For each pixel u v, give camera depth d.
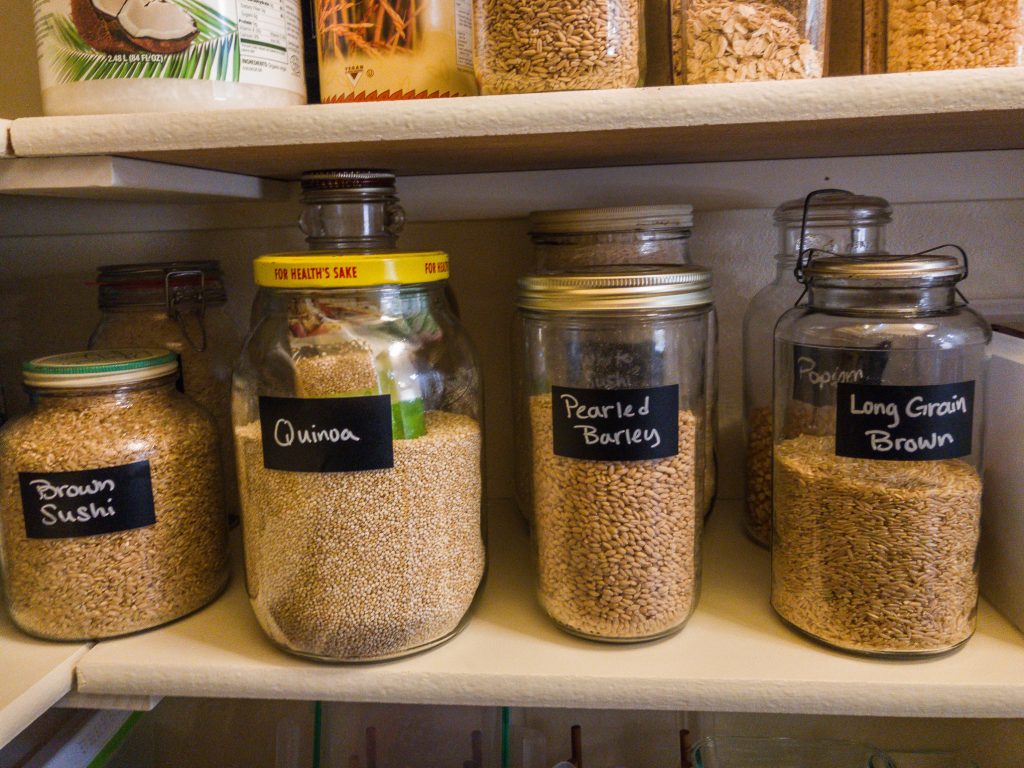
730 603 0.62
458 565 0.56
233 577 0.70
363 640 0.53
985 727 0.81
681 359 0.56
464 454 0.56
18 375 0.86
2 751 0.68
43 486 0.56
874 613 0.52
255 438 0.55
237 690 0.55
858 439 0.52
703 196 0.77
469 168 0.74
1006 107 0.46
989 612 0.59
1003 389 0.58
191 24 0.52
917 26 0.51
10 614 0.60
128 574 0.58
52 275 0.85
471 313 0.84
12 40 0.77
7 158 0.54
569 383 0.55
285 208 0.83
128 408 0.60
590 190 0.78
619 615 0.55
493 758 0.81
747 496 0.75
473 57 0.56
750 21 0.52
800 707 0.51
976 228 0.77
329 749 0.83
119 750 0.77
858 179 0.76
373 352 0.52
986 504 0.61
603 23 0.51
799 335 0.57
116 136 0.51
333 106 0.50
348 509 0.52
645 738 0.85
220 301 0.78
